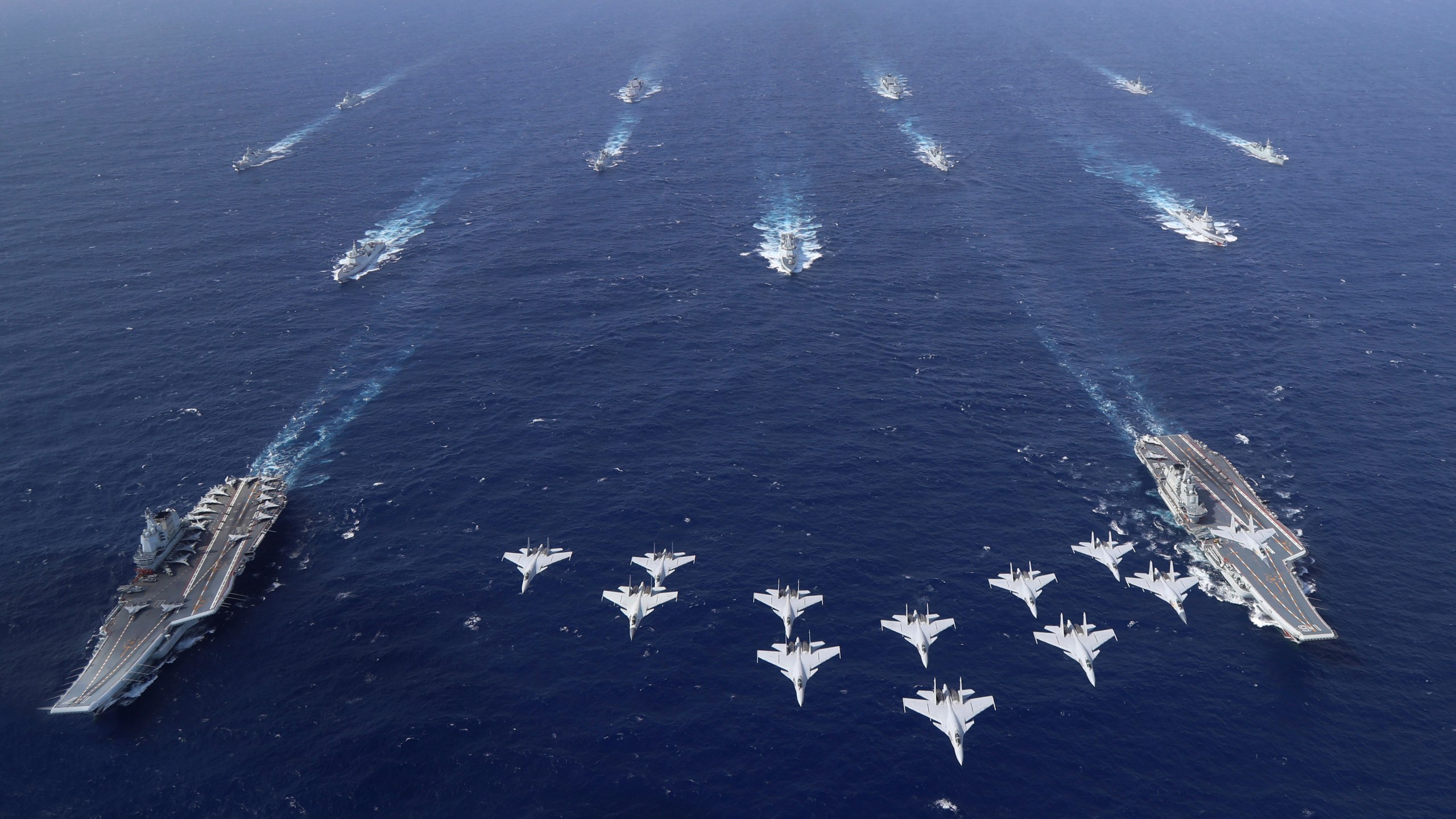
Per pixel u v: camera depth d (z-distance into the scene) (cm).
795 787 11100
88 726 11925
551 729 11819
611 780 11169
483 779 11188
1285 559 14100
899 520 15300
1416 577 14025
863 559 14525
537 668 12706
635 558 14538
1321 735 11681
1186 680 12475
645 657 12875
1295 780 11138
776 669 12712
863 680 12512
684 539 14938
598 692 12350
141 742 11700
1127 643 13075
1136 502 15688
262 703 12200
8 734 11800
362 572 14312
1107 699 12206
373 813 10844
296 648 12988
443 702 12188
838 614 13550
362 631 13262
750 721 11931
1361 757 11394
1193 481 15712
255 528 14762
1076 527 15175
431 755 11475
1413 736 11656
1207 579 14138
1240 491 15500
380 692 12325
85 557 14588
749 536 15000
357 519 15375
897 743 11625
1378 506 15388
